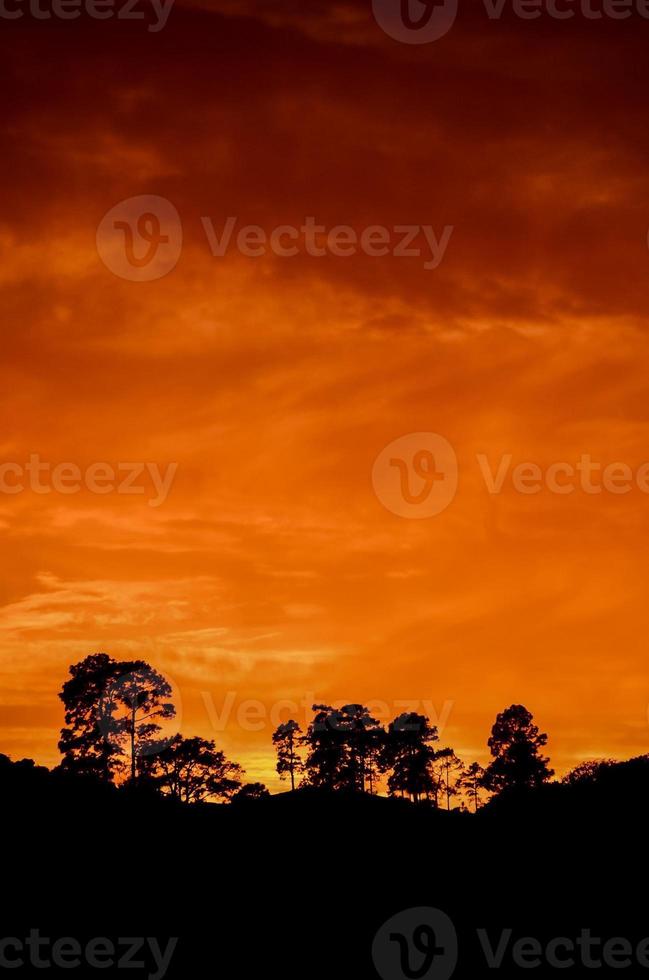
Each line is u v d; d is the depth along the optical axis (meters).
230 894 57.19
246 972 45.44
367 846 68.44
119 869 60.81
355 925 51.94
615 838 64.12
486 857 64.25
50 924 51.34
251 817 76.75
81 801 74.44
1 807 70.00
